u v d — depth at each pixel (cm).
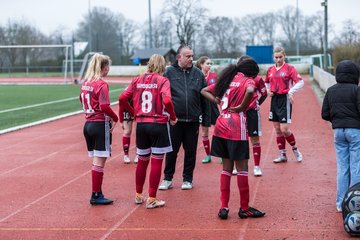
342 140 641
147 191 787
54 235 600
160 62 693
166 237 582
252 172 895
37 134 1438
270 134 1319
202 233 592
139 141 699
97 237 590
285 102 933
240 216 643
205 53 6222
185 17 5878
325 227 599
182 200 733
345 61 641
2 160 1069
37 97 2748
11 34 6562
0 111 2066
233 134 626
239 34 6781
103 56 713
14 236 599
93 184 716
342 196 648
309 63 4784
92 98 698
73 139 1341
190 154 789
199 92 785
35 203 736
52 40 6856
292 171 895
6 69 5597
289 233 582
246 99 618
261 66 4619
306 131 1355
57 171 952
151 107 683
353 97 626
